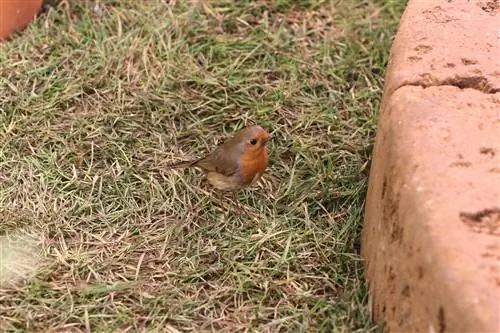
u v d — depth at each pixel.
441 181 3.37
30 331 3.95
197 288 4.24
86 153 5.14
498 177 3.39
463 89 3.87
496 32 4.18
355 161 5.11
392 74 3.99
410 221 3.37
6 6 5.88
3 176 4.92
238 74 5.79
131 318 4.03
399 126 3.68
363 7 6.52
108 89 5.61
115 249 4.49
